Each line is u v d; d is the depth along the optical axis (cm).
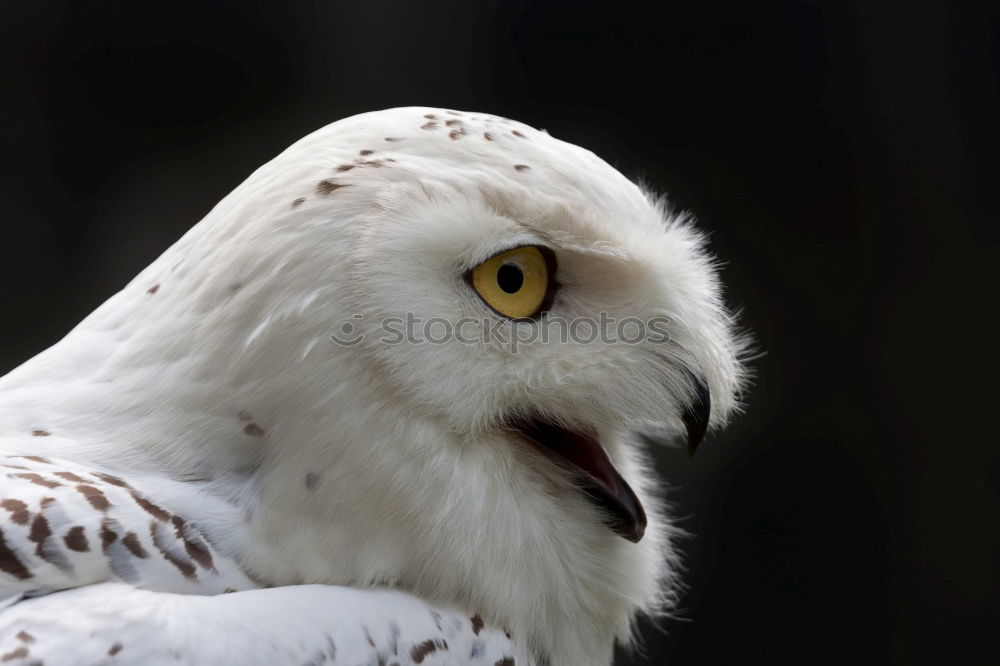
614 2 1165
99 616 255
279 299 313
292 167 333
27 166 1114
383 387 312
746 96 1166
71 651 247
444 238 313
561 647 350
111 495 291
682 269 364
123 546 283
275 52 1138
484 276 326
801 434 1131
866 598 1110
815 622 1108
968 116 1143
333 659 276
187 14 1118
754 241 1162
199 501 307
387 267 310
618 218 346
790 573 1112
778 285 1155
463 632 318
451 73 1177
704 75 1167
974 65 1138
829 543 1115
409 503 316
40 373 337
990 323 1132
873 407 1134
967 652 1105
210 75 1130
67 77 1112
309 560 312
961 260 1141
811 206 1160
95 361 336
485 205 323
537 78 1179
